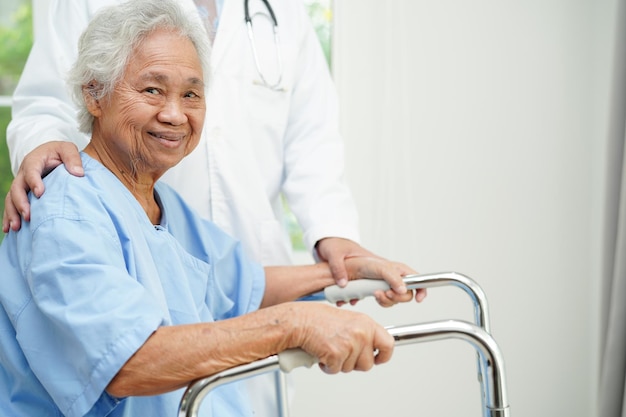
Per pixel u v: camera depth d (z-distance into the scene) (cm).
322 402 237
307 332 93
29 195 111
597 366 239
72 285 96
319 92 173
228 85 161
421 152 238
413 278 138
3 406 106
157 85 112
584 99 241
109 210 106
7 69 318
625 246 207
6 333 106
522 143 242
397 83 235
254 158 162
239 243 144
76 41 151
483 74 239
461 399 243
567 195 243
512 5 239
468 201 241
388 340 95
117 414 103
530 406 246
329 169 166
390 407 241
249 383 153
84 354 93
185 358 91
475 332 98
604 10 238
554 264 244
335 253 151
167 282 114
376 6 235
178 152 117
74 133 145
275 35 168
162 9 113
